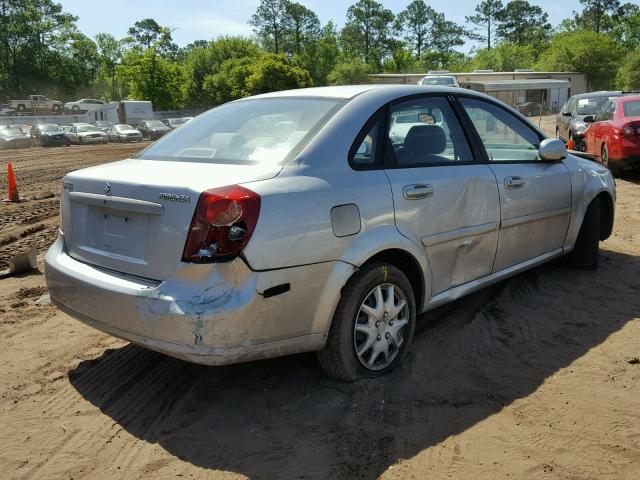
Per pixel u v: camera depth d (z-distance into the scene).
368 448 2.99
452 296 4.06
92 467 2.92
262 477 2.80
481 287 4.33
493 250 4.34
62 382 3.79
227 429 3.20
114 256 3.34
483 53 106.38
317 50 110.94
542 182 4.73
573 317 4.56
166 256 3.07
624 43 111.56
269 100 4.09
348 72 86.56
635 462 2.85
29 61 97.00
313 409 3.34
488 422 3.20
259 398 3.49
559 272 5.58
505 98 41.69
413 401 3.40
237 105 4.23
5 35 95.44
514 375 3.70
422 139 3.96
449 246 3.96
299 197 3.16
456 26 137.50
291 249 3.10
